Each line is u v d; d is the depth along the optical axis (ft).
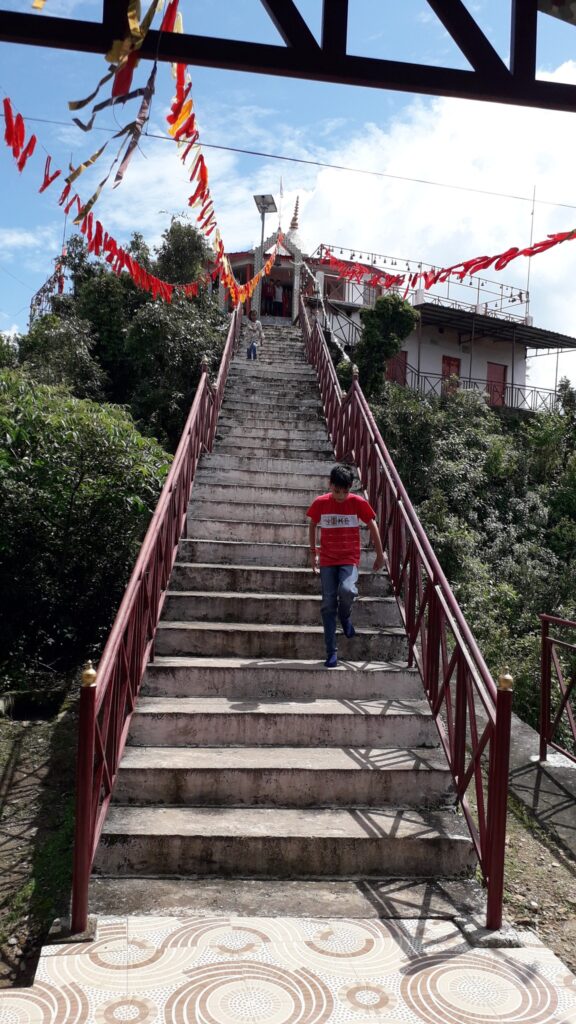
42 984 9.11
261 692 16.66
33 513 25.58
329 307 80.53
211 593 19.86
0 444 25.08
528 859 13.65
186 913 10.91
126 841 12.09
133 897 11.32
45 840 13.65
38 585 26.23
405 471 59.11
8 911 11.34
